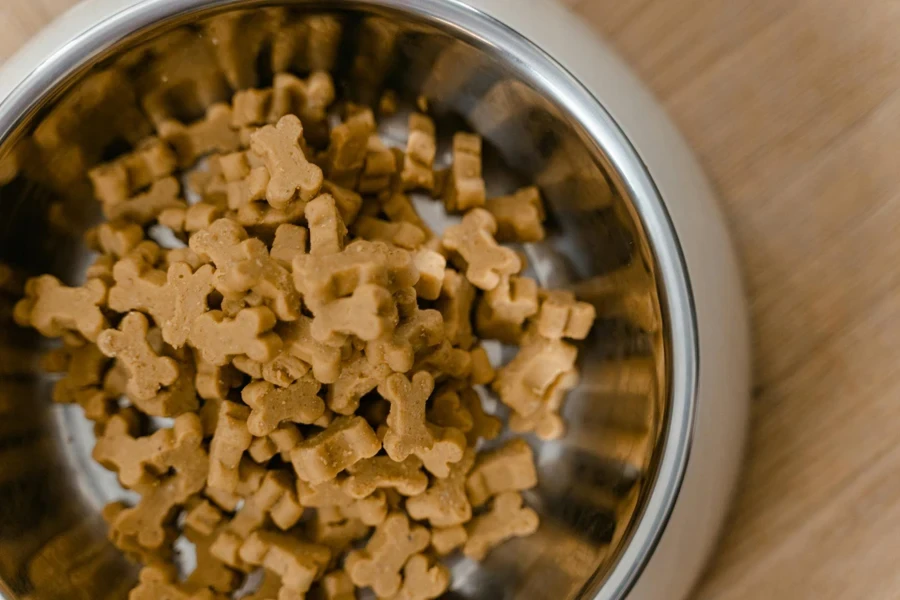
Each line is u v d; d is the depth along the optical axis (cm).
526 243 33
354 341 31
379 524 32
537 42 29
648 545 30
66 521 33
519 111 31
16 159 30
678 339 30
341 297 29
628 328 32
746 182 31
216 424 32
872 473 31
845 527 31
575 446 33
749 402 30
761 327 31
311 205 30
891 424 31
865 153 31
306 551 32
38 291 32
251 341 30
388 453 30
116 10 29
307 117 33
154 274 32
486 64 30
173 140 33
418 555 32
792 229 31
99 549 33
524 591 33
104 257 32
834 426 31
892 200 31
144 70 30
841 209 31
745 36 31
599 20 31
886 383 31
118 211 33
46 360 33
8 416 32
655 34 31
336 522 33
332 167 32
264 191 31
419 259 31
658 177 30
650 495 30
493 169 33
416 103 33
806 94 31
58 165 31
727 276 30
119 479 32
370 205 33
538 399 33
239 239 30
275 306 30
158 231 33
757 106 31
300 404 31
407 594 32
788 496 31
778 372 31
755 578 31
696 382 30
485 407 34
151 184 33
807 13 31
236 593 33
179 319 30
